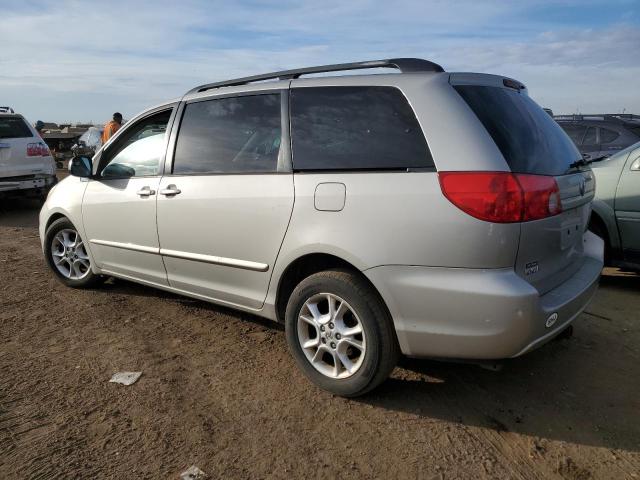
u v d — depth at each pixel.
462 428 2.82
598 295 4.98
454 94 2.79
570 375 3.40
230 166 3.53
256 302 3.47
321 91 3.20
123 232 4.27
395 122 2.87
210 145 3.69
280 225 3.18
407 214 2.71
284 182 3.18
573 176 3.09
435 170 2.69
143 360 3.57
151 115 4.18
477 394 3.16
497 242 2.54
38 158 9.79
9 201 11.63
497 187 2.54
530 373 3.42
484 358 2.66
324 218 2.98
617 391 3.20
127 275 4.46
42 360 3.57
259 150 3.40
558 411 2.98
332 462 2.54
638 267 4.97
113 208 4.31
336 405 3.03
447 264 2.63
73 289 5.07
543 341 2.75
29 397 3.09
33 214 10.02
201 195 3.61
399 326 2.79
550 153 3.00
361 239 2.83
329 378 3.10
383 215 2.77
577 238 3.23
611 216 5.04
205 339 3.92
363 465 2.52
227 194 3.45
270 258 3.28
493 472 2.47
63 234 5.04
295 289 3.16
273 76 3.54
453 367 3.49
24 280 5.38
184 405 3.02
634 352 3.73
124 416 2.90
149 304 4.66
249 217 3.33
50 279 5.42
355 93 3.06
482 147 2.63
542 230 2.71
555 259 2.94
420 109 2.81
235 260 3.48
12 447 2.63
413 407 3.02
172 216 3.81
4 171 9.29
